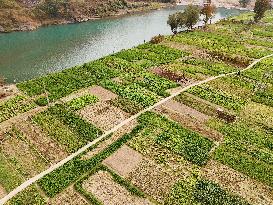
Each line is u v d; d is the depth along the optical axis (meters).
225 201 43.78
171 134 55.88
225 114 61.50
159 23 126.19
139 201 43.88
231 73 78.19
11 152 52.06
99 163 49.88
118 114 61.75
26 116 60.84
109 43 102.88
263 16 119.00
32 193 44.72
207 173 48.56
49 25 117.31
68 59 89.38
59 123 58.91
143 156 51.50
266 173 48.72
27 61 87.44
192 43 95.38
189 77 75.75
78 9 125.19
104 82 72.25
